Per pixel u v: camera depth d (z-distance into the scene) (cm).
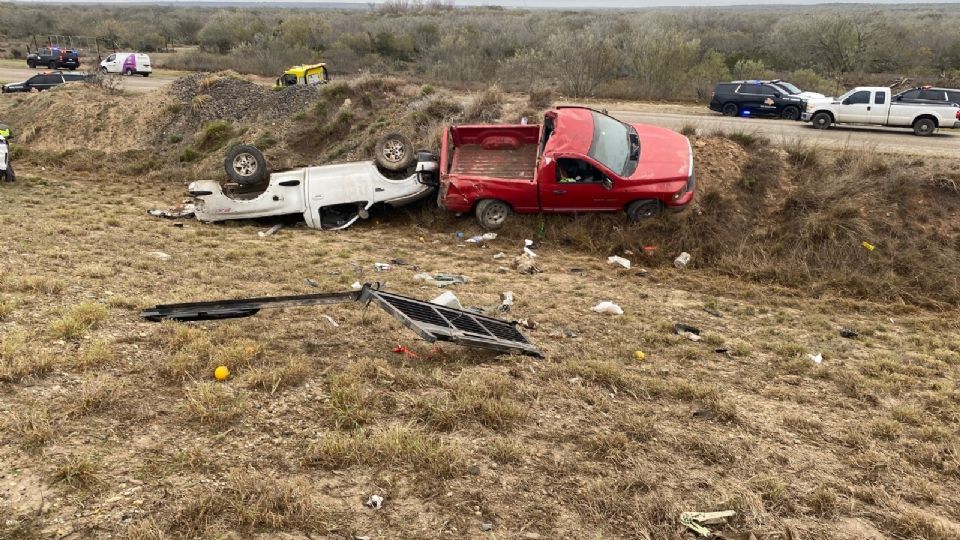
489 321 696
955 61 3603
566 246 1234
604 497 406
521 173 1289
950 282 1050
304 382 521
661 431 512
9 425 397
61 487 350
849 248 1122
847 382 668
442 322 611
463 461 429
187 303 589
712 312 922
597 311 864
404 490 393
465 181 1268
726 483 445
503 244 1247
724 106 2295
